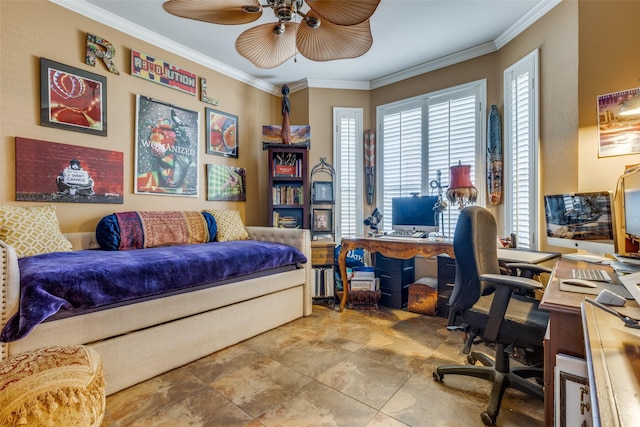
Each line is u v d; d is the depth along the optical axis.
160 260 2.01
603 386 0.53
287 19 1.85
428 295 2.98
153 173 3.04
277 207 3.79
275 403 1.62
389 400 1.64
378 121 4.10
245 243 2.90
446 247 2.60
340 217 4.11
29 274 1.52
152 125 3.03
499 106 3.15
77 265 1.70
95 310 1.67
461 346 2.28
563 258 2.06
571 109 2.33
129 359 1.77
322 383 1.80
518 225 2.86
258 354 2.17
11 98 2.24
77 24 2.55
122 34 2.82
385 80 3.99
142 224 2.67
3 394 0.93
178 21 2.81
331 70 3.81
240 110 3.90
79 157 2.56
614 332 0.79
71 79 2.52
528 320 1.38
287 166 3.84
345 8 1.64
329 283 3.35
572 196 2.00
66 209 2.50
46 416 0.94
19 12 2.27
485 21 2.80
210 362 2.06
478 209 1.71
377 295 3.14
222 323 2.24
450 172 2.88
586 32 2.24
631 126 2.09
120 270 1.77
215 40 3.13
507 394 1.69
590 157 2.24
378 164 4.11
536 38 2.66
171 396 1.68
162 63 3.11
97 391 1.11
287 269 2.82
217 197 3.62
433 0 2.52
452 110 3.47
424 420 1.48
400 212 3.31
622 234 1.93
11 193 2.24
